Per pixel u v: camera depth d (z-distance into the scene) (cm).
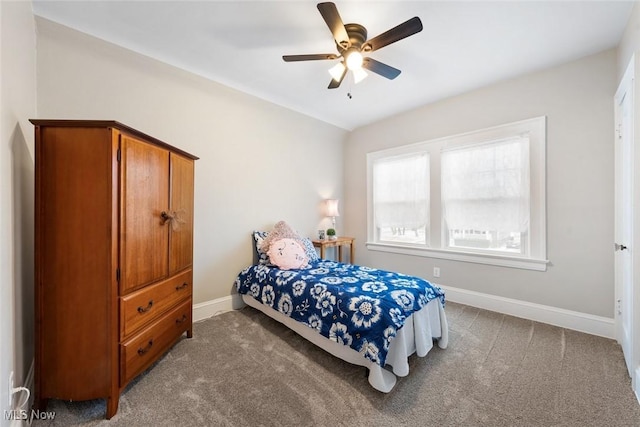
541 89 243
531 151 250
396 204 360
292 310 212
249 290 269
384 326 154
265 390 155
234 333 228
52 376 136
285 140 339
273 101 309
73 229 135
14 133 133
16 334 129
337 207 392
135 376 152
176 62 231
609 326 213
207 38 201
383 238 384
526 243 256
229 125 283
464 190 294
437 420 133
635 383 148
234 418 135
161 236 179
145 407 142
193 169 222
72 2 165
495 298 273
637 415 134
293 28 190
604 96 214
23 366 138
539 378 164
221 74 253
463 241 300
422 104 323
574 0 162
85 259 136
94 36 193
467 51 215
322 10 147
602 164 216
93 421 133
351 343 163
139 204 157
